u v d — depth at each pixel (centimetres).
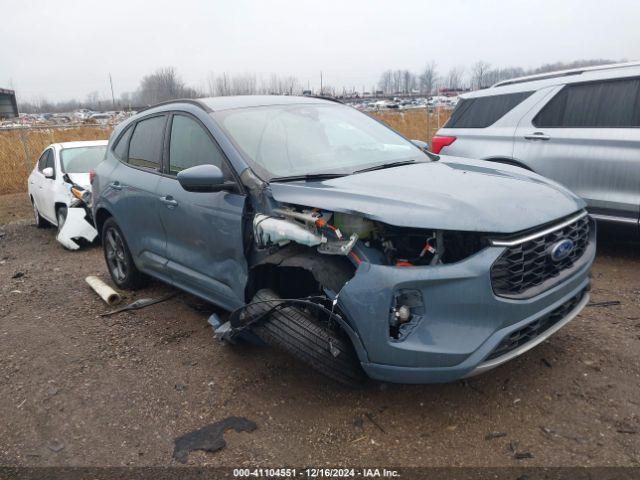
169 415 327
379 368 283
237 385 352
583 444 272
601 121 540
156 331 446
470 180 331
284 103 445
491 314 273
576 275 313
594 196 537
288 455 283
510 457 268
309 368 364
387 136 451
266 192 339
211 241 378
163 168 445
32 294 565
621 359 346
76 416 333
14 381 379
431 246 283
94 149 888
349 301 283
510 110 622
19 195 1399
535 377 333
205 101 432
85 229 753
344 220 296
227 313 468
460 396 321
